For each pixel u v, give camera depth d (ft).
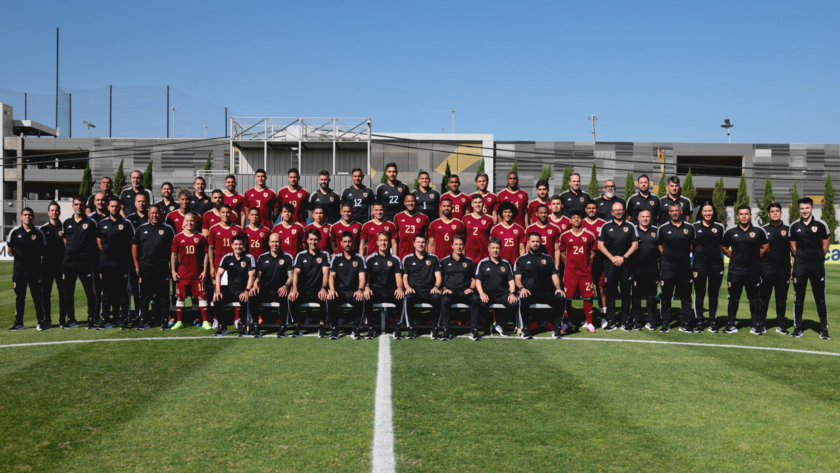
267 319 23.67
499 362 16.58
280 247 23.07
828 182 103.14
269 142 63.77
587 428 11.12
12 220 112.78
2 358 16.78
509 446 10.16
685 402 12.84
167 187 25.39
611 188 25.70
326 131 64.64
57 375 14.78
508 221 23.54
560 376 15.01
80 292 35.99
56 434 10.65
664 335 21.48
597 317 25.84
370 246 23.58
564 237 22.57
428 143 98.99
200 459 9.55
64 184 125.39
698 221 22.22
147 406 12.27
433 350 18.33
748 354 17.97
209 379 14.44
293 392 13.33
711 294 22.27
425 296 20.94
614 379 14.75
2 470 9.08
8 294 33.78
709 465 9.46
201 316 23.80
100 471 9.10
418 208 26.12
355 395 13.10
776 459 9.75
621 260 21.98
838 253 71.72
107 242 21.97
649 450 10.06
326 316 20.80
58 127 128.67
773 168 116.67
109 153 113.19
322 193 25.81
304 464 9.34
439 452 9.87
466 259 21.06
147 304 22.36
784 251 21.33
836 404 12.82
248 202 25.59
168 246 22.11
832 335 21.59
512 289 20.93
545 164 111.65
